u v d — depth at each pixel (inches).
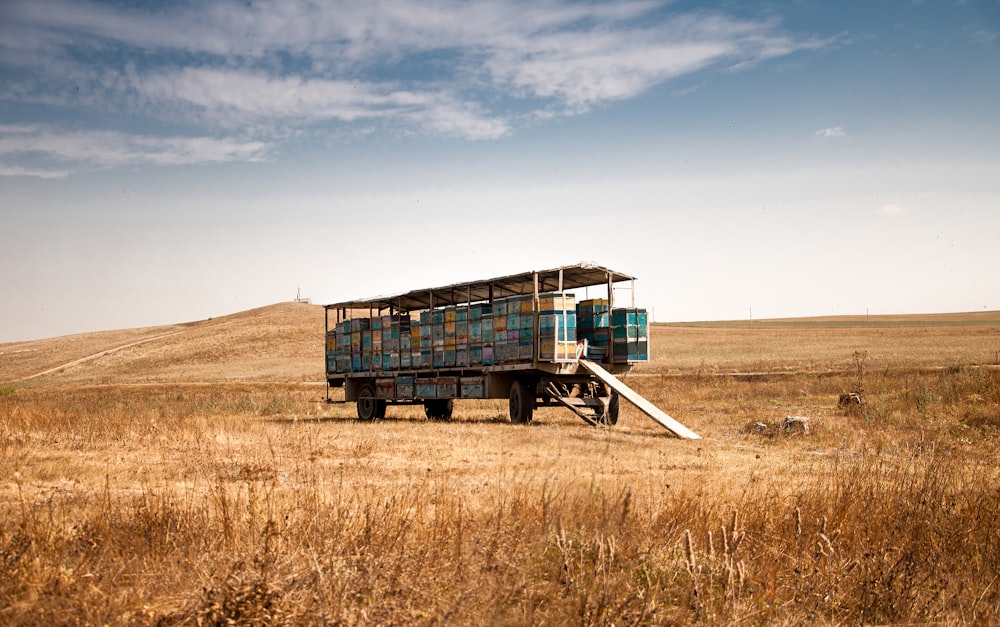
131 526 323.0
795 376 1934.1
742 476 534.3
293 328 4411.9
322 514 340.8
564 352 915.4
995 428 808.9
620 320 976.3
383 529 317.7
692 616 259.1
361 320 1240.8
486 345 1010.1
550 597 260.7
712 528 343.6
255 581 245.3
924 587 301.0
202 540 305.3
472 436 788.6
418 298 1202.0
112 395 2098.9
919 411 984.3
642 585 280.4
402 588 256.2
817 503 374.0
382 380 1192.2
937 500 380.2
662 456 647.8
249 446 693.9
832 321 6146.7
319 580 254.5
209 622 234.4
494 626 238.1
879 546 328.8
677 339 3949.3
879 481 411.8
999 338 3476.9
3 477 501.4
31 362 4586.6
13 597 248.5
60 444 694.5
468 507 362.6
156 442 712.4
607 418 952.3
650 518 348.5
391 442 733.3
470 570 273.6
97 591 250.7
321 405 1501.0
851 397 1146.7
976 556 332.2
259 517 341.1
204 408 1354.6
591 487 345.7
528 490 382.0
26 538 295.1
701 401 1385.3
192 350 4013.3
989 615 275.4
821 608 276.5
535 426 915.4
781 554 315.3
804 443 761.0
